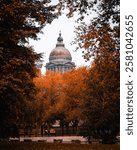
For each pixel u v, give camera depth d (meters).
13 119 31.52
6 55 21.08
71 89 72.69
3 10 19.91
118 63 20.44
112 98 29.22
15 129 34.34
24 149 27.66
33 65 25.61
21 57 22.61
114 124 37.72
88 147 30.59
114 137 40.75
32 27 22.61
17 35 20.78
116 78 21.98
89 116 39.56
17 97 27.48
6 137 35.28
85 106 39.94
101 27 21.00
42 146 32.16
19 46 22.58
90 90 39.03
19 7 20.30
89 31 20.92
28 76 26.06
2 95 25.14
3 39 20.67
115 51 20.48
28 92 31.06
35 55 24.09
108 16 21.59
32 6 21.56
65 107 74.50
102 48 20.42
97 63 21.05
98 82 37.06
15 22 21.02
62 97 79.50
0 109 28.02
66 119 79.88
